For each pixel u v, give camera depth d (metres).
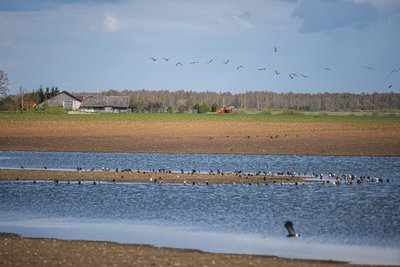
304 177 79.31
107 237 45.97
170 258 39.00
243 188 69.44
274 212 55.12
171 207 57.84
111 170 87.12
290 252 41.56
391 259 39.84
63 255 39.56
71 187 70.62
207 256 39.66
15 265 37.12
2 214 54.97
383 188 69.31
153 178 77.44
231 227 49.22
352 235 46.19
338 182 72.75
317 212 54.94
